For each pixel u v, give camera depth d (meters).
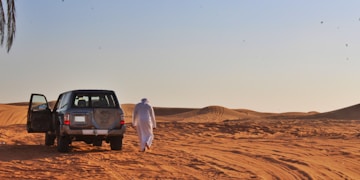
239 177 13.30
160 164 15.73
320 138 25.55
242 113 110.56
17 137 27.28
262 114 113.12
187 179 13.09
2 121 49.12
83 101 19.22
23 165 15.62
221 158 17.05
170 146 21.77
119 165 15.55
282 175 13.61
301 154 18.03
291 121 42.84
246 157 17.34
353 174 13.77
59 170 14.60
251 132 30.91
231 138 26.44
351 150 19.09
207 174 13.84
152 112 19.70
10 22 24.81
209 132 30.33
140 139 19.56
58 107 20.78
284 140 24.31
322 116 70.62
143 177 13.40
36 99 21.67
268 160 16.56
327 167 14.85
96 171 14.39
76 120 18.50
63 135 18.86
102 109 18.72
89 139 19.06
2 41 24.91
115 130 18.81
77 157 17.44
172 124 35.53
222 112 104.44
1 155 18.38
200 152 18.97
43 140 25.89
